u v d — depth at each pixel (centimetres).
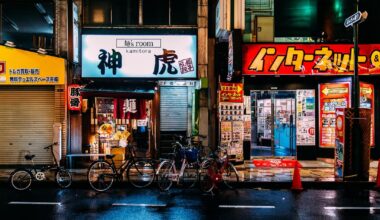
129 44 1647
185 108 1744
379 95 1788
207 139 1658
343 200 1106
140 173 1360
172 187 1306
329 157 1745
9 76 1576
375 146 1797
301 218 912
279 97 1841
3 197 1148
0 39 1666
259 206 1034
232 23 1457
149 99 1539
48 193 1209
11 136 1647
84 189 1275
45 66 1577
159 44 1650
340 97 1703
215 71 1683
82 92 1493
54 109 1633
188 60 1652
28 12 1658
